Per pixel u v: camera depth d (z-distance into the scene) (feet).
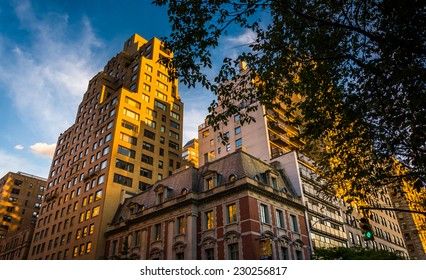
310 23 45.14
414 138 36.68
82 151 222.69
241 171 124.98
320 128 49.24
